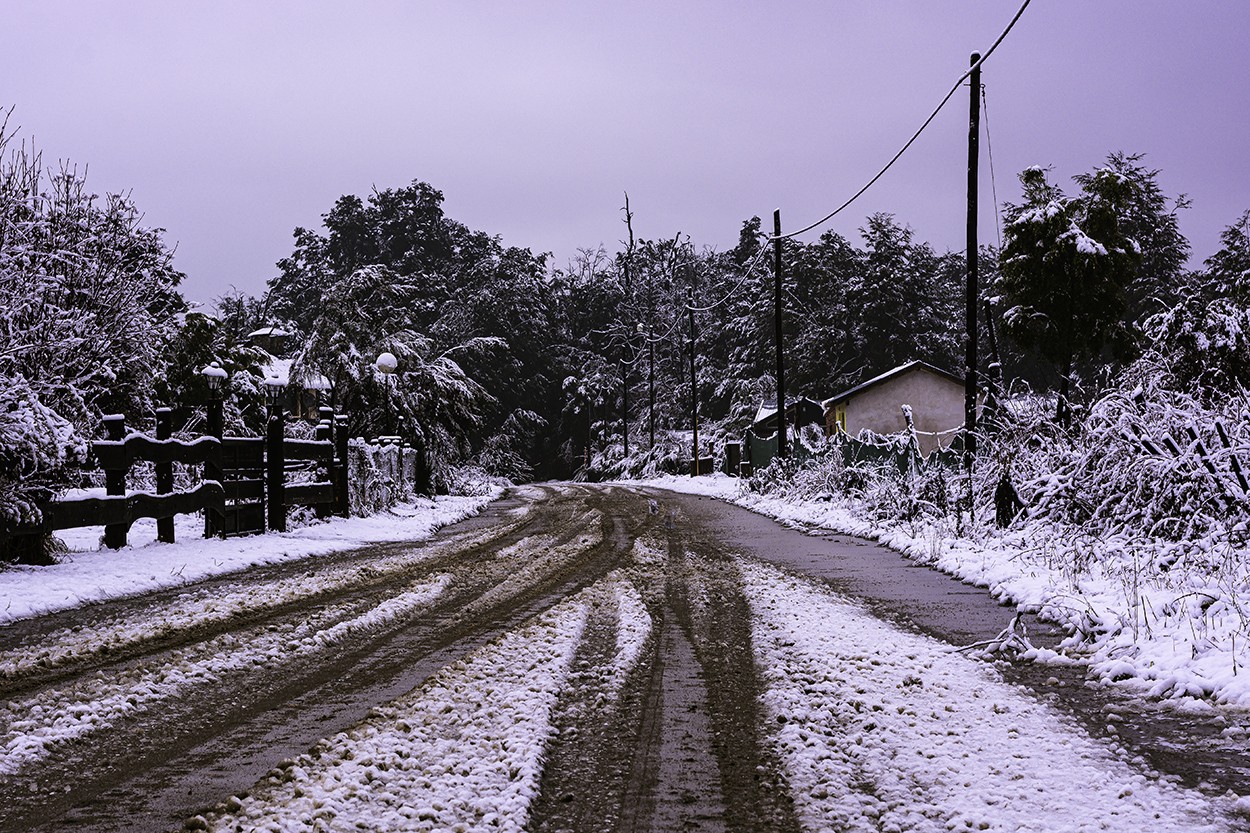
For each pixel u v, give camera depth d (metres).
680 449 70.31
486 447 76.75
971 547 15.14
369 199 96.12
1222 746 5.52
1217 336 15.41
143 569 12.26
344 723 5.88
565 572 13.54
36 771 4.98
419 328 81.62
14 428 11.50
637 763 5.15
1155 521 12.88
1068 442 16.52
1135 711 6.32
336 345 34.69
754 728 5.79
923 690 6.77
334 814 4.27
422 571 13.66
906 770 5.02
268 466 18.05
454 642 8.48
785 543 18.06
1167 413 13.17
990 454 17.70
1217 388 14.93
